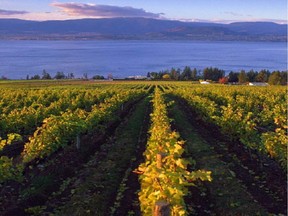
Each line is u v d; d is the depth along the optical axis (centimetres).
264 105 2525
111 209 859
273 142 1040
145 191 554
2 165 841
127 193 952
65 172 1098
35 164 1168
